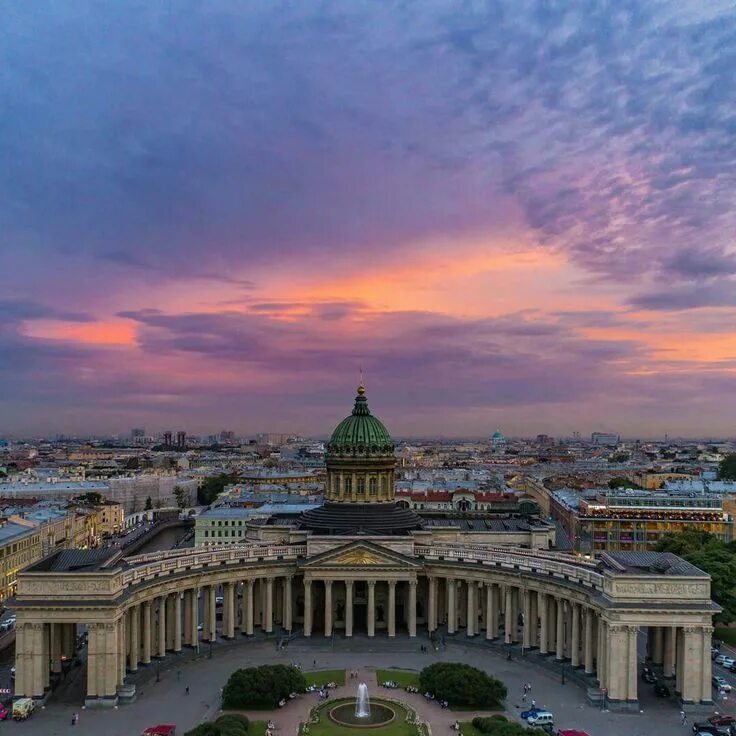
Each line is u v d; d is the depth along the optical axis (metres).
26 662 135.12
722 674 149.25
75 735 121.12
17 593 136.50
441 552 179.50
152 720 127.44
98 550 155.38
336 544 181.75
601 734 122.00
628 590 135.75
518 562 166.62
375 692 139.00
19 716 127.81
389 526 192.88
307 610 175.38
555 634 161.12
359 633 178.75
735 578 168.50
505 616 168.00
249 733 119.69
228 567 169.50
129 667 147.88
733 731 121.62
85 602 135.75
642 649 167.25
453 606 176.25
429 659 159.75
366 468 198.50
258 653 164.12
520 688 143.00
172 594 160.75
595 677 144.38
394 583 175.62
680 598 135.25
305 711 130.12
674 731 123.69
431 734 119.81
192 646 163.25
